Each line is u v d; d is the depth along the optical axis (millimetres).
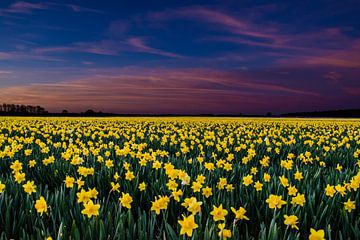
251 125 29969
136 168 7184
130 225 3762
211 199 4969
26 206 4469
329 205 4703
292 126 29234
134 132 20906
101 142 13609
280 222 4223
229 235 3137
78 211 4160
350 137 16391
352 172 6914
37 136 17219
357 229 3803
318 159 9453
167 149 12398
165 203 3820
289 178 6293
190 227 2992
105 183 6238
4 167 8242
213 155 9273
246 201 4934
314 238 2809
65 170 7352
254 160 10203
